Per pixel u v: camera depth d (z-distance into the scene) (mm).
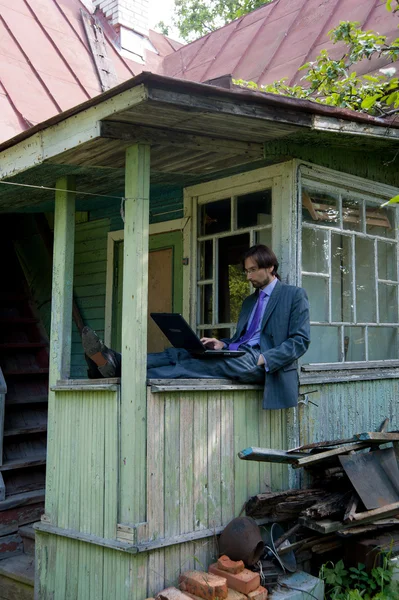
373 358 5434
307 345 4238
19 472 5719
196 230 5379
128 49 10039
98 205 6211
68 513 4023
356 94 6059
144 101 3275
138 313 3748
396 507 3996
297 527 4012
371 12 7922
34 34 8352
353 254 5246
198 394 3984
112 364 3912
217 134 4090
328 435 4824
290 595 3656
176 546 3766
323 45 7922
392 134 4602
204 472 3973
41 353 6934
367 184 5336
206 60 9812
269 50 8766
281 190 4695
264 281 4426
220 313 5176
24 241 7676
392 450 4348
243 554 3730
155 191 5762
